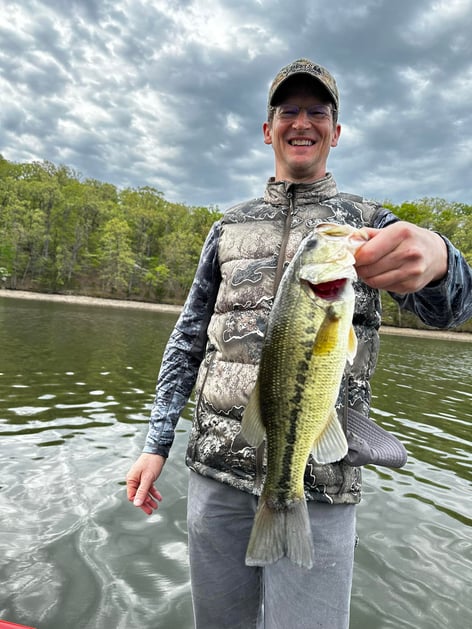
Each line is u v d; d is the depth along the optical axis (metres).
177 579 1.46
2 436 2.56
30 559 1.50
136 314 16.84
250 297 0.92
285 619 0.83
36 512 1.77
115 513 1.81
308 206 0.95
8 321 9.16
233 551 0.92
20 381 4.00
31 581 1.40
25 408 3.17
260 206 1.02
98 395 3.72
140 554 1.57
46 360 5.18
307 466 0.81
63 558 1.51
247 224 1.00
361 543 1.73
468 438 3.32
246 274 0.94
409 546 1.73
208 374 0.96
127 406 3.42
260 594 0.98
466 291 0.70
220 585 0.93
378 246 0.58
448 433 3.41
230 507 0.90
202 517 0.93
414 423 3.64
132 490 1.05
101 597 1.35
